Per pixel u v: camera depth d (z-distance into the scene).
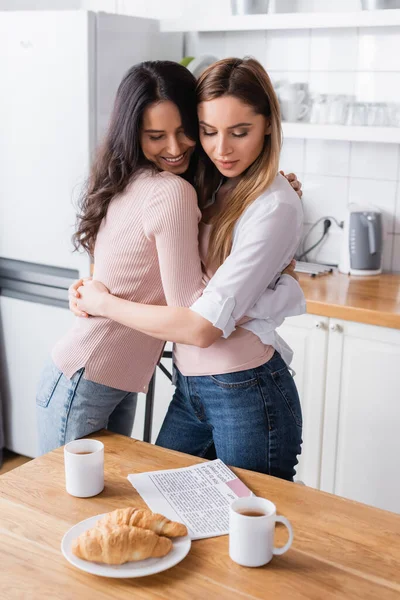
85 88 2.79
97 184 1.67
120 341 1.67
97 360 1.67
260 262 1.49
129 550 1.14
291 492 1.41
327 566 1.17
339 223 3.14
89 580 1.13
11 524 1.27
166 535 1.21
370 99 2.96
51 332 3.14
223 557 1.19
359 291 2.72
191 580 1.13
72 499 1.36
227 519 1.30
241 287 1.48
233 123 1.48
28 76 2.91
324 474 2.69
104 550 1.13
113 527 1.16
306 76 3.08
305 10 3.01
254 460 1.63
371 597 1.10
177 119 1.54
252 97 1.47
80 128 2.84
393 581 1.14
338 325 2.54
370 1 2.62
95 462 1.36
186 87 1.55
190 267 1.53
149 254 1.59
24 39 2.88
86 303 1.63
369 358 2.50
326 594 1.10
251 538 1.15
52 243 3.03
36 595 1.09
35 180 3.01
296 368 2.66
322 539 1.25
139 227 1.57
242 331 1.62
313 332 2.60
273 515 1.16
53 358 1.74
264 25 2.81
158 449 1.59
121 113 1.57
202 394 1.66
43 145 2.95
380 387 2.51
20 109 2.96
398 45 2.86
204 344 1.50
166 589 1.11
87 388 1.68
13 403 3.34
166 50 3.20
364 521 1.31
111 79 2.90
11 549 1.20
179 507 1.34
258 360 1.62
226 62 1.50
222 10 3.17
